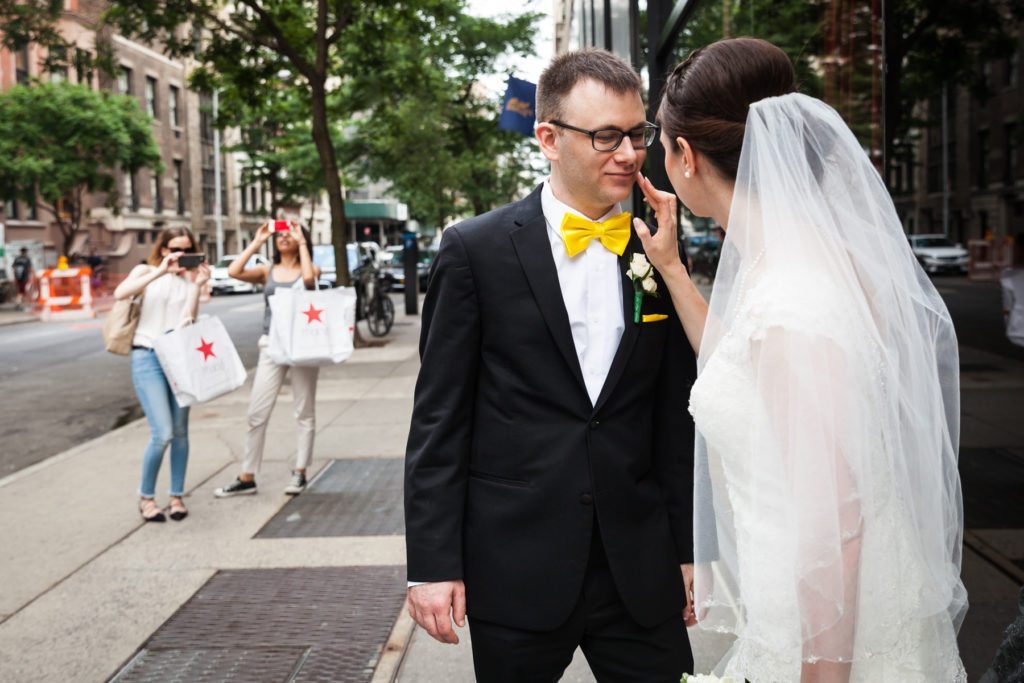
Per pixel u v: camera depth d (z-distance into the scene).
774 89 1.60
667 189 5.02
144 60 43.62
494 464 1.96
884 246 1.54
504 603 1.91
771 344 1.40
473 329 1.97
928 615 1.49
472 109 31.75
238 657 3.59
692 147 1.64
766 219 1.49
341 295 5.92
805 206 1.48
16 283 28.72
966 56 3.27
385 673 3.43
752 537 1.43
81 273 25.14
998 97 3.29
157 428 5.38
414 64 17.69
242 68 15.80
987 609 3.39
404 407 9.34
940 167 3.48
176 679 3.42
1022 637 1.12
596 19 8.77
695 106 1.61
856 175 1.57
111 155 29.80
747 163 1.52
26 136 28.00
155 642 3.75
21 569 4.69
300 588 4.33
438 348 1.97
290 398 10.13
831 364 1.37
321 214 68.62
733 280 1.60
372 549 4.86
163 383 5.44
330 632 3.82
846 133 1.57
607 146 1.89
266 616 4.00
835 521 1.34
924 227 3.83
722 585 1.79
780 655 1.39
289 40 15.70
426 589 1.92
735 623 1.80
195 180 49.16
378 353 14.44
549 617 1.89
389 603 4.11
